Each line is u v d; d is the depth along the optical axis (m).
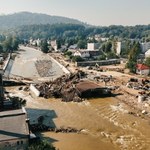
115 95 106.75
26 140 52.44
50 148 51.88
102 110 89.00
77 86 109.50
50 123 76.62
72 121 78.38
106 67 184.00
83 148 61.69
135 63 159.88
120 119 80.25
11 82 128.12
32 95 109.12
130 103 95.38
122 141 65.75
